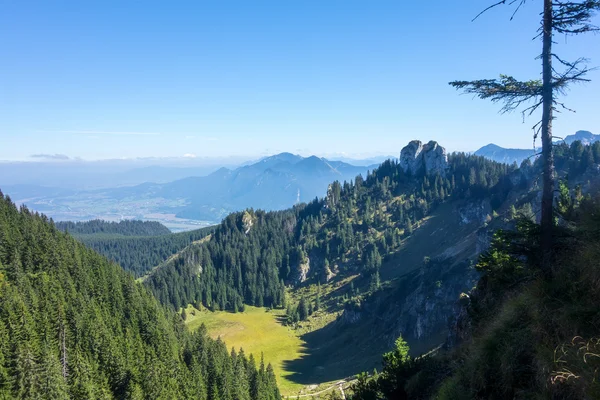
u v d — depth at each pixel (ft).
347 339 422.41
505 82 55.42
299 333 498.28
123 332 282.97
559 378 29.01
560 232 54.03
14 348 194.39
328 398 260.62
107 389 214.48
